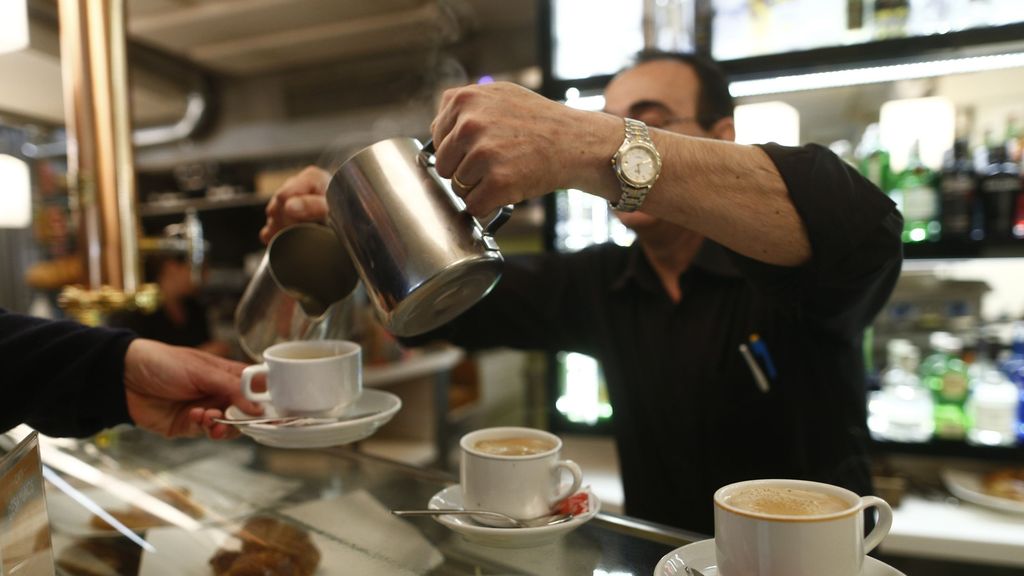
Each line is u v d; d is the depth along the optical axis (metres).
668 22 1.92
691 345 1.20
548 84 1.97
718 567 0.49
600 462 1.97
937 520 1.62
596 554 0.60
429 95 4.36
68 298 1.22
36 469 0.59
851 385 1.07
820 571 0.44
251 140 4.93
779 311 1.11
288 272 0.84
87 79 1.21
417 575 0.59
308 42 4.30
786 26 1.83
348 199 0.67
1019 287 1.90
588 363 2.06
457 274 0.63
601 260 1.38
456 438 3.41
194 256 1.54
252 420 0.75
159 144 5.20
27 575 0.54
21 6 1.13
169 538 0.68
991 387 1.80
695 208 0.69
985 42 1.59
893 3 1.73
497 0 3.82
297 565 0.61
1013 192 1.72
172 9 3.77
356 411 0.83
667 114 1.19
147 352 0.84
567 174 0.65
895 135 1.80
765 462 1.15
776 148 0.73
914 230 1.80
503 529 0.59
